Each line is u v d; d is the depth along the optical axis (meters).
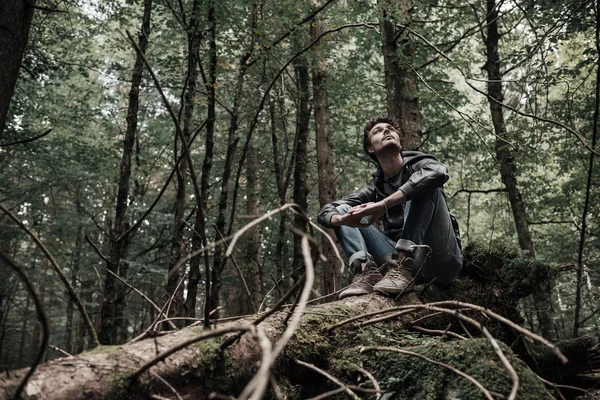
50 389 1.20
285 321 1.94
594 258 8.03
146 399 1.35
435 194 2.72
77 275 12.48
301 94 7.40
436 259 2.75
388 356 1.91
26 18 3.40
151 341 1.55
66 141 10.25
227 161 4.67
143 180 9.88
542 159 5.68
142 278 9.51
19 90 9.48
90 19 9.19
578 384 2.75
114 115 11.20
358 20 8.01
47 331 1.04
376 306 2.42
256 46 5.11
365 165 10.70
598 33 4.36
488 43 7.61
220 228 4.41
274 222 10.39
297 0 5.54
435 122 8.52
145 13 4.14
